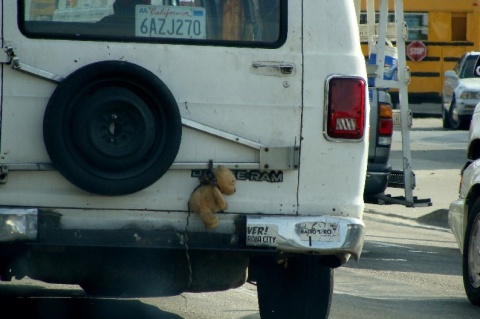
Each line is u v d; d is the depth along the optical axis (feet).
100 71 43.06
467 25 222.69
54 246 43.62
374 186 89.20
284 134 45.80
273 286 52.16
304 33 45.93
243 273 48.42
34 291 65.82
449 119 202.39
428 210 116.57
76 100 43.11
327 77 45.88
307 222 45.24
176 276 46.78
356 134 46.03
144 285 46.83
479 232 65.82
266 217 45.32
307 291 50.65
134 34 45.06
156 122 43.75
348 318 60.18
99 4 44.83
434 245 96.84
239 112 45.50
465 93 196.13
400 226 110.73
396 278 76.69
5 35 43.88
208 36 45.55
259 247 45.03
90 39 44.50
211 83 45.27
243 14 45.83
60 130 42.93
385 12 92.22
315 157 45.98
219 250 44.88
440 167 145.38
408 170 93.86
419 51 222.89
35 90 44.01
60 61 44.19
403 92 94.07
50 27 44.29
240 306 63.10
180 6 45.39
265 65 45.57
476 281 65.92
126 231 44.45
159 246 44.62
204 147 45.21
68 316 57.67
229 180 44.80
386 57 94.68
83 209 44.21
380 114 89.25
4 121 43.86
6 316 56.95
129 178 43.45
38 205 44.01
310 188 46.03
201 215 44.62
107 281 46.50
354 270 79.66
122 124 43.45
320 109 45.93
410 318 61.16
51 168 43.88
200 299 65.16
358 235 45.68
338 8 46.16
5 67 43.78
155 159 43.73
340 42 46.14
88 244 44.04
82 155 43.24
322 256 46.98
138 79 43.42
